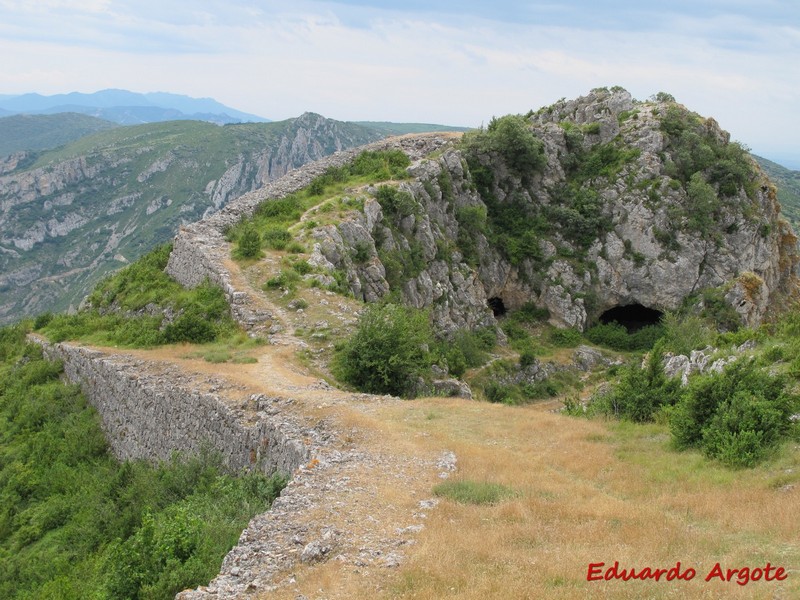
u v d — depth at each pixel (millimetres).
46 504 26016
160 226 194875
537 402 46844
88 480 26547
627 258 58000
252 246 38500
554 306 57906
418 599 9438
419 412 21875
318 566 10906
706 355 26078
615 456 17750
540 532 12070
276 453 18797
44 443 30031
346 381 26562
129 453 27391
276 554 11672
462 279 53094
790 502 12805
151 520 13250
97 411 31422
